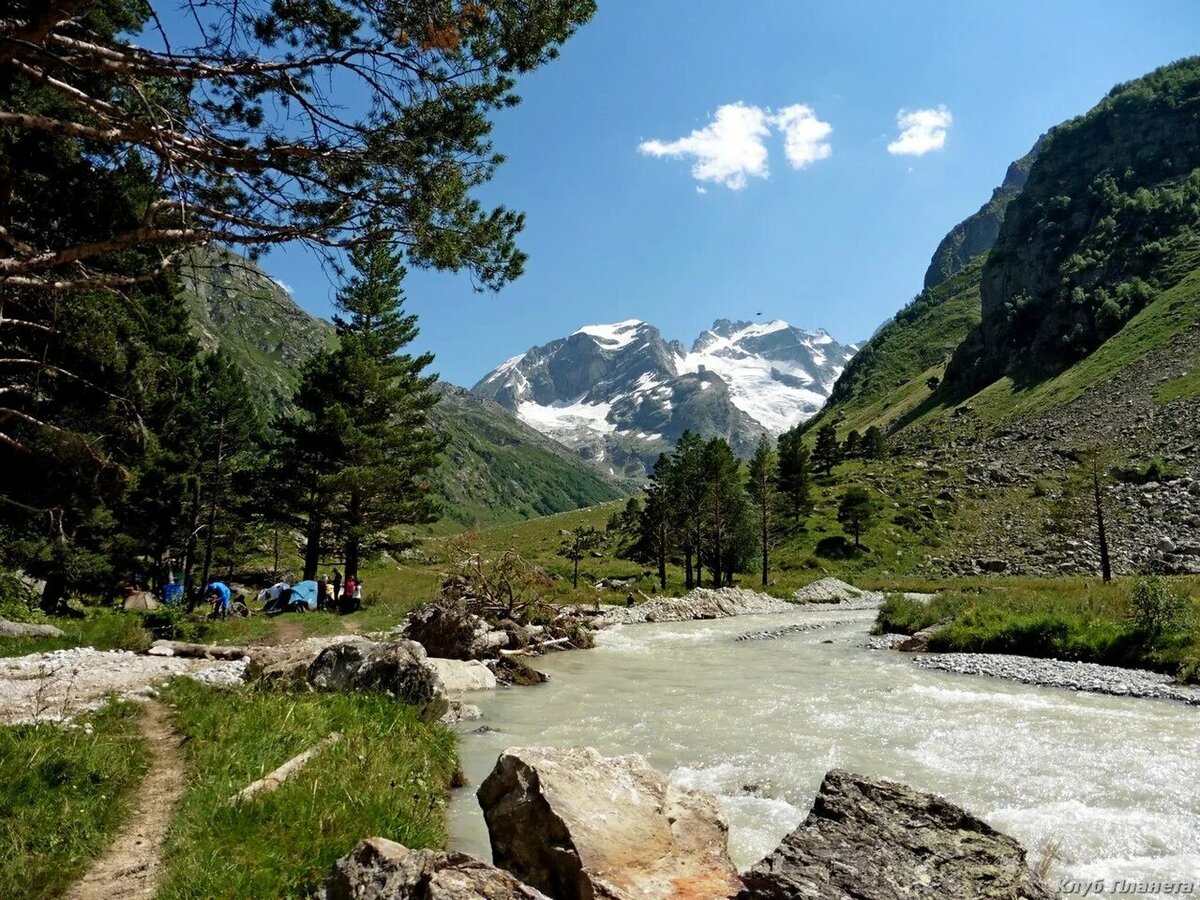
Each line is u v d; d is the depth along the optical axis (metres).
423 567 52.47
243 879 6.12
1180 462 80.31
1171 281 138.75
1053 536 75.38
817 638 33.06
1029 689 19.30
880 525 88.25
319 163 13.00
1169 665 21.22
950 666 23.50
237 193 13.55
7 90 13.00
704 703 17.20
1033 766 11.68
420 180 13.30
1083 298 145.50
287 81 11.81
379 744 10.46
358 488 39.56
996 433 119.38
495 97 13.26
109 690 13.39
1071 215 177.62
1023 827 8.96
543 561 97.00
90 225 15.57
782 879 5.04
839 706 16.81
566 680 21.05
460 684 19.05
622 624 41.78
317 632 27.59
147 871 6.51
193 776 8.85
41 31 9.49
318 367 42.72
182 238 12.02
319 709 12.18
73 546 29.95
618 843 6.07
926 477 104.62
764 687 19.62
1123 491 78.56
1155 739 13.51
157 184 12.15
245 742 9.98
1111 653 23.09
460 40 12.32
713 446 75.00
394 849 5.60
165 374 28.56
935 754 12.43
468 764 11.98
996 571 72.06
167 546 47.53
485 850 8.29
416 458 44.62
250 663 17.42
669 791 7.25
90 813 7.31
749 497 85.06
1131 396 105.88
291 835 7.12
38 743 8.71
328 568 62.44
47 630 20.44
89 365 22.45
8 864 6.12
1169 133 177.25
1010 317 167.75
